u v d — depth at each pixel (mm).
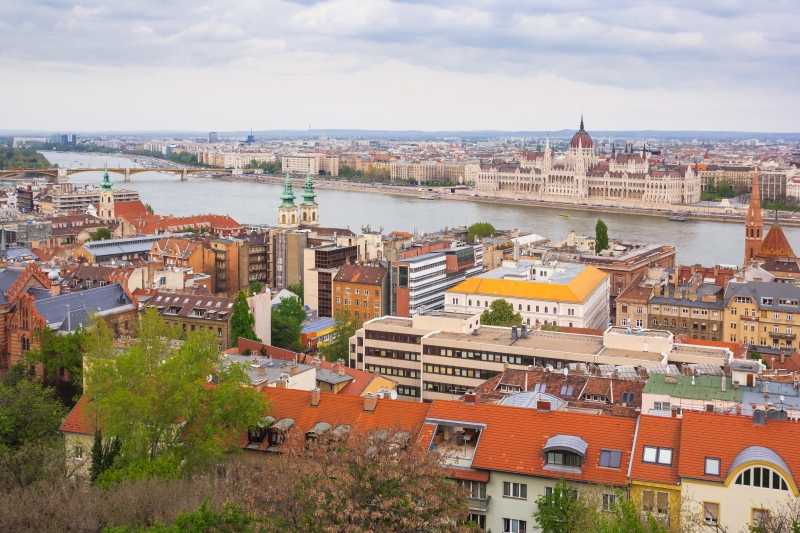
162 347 154875
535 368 182000
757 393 153625
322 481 93125
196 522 93938
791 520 95875
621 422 122750
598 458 118625
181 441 138125
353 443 102625
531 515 118438
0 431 147125
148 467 122188
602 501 113125
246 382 148500
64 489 112438
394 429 115875
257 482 102562
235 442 138500
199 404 138000
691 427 117312
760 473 109062
